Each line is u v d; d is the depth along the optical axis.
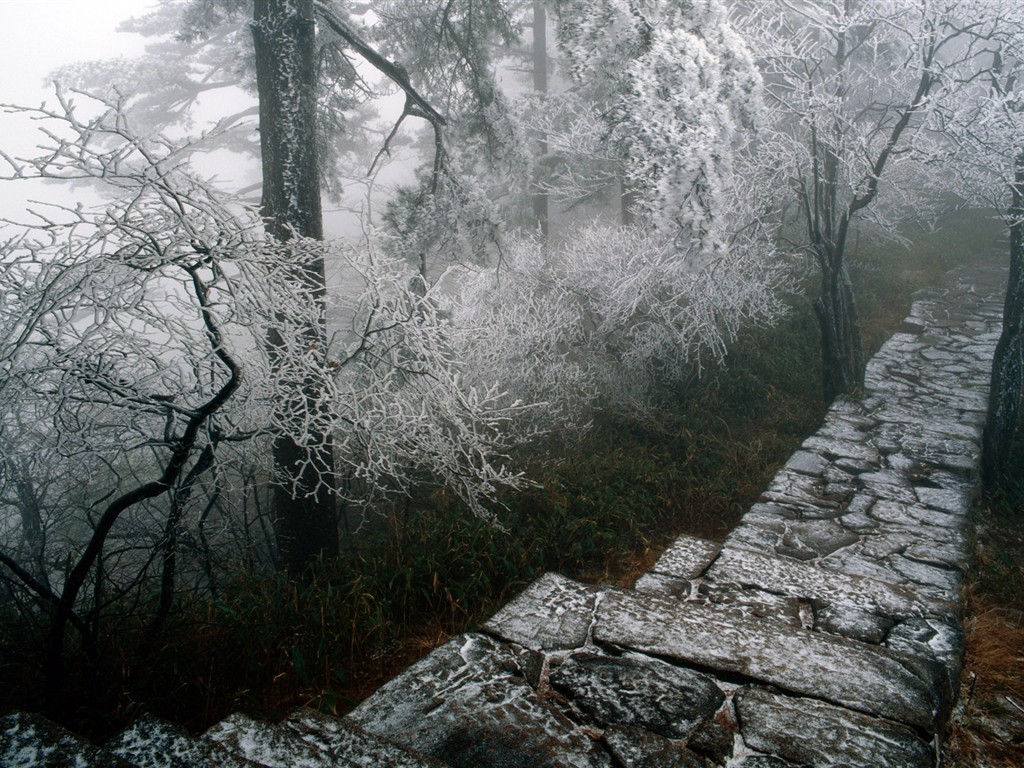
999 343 6.93
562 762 2.04
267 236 3.92
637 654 2.60
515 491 6.31
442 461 5.40
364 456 5.74
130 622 4.03
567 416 7.79
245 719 2.04
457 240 8.07
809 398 9.12
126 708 3.36
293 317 4.14
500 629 2.75
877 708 2.34
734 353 9.88
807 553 5.22
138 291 3.41
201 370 4.40
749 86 5.50
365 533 6.89
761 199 9.28
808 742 2.16
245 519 5.81
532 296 8.72
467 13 9.87
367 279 4.87
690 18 5.42
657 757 2.07
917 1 7.34
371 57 7.00
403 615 4.58
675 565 3.89
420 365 5.23
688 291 8.49
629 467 7.00
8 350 3.26
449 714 2.25
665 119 4.93
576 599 2.99
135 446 3.75
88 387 3.77
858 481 6.59
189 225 3.37
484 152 9.33
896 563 5.07
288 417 4.35
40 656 3.50
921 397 8.87
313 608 4.36
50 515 5.61
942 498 6.20
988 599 4.87
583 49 5.42
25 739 1.77
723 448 7.64
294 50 5.62
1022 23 7.03
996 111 7.00
